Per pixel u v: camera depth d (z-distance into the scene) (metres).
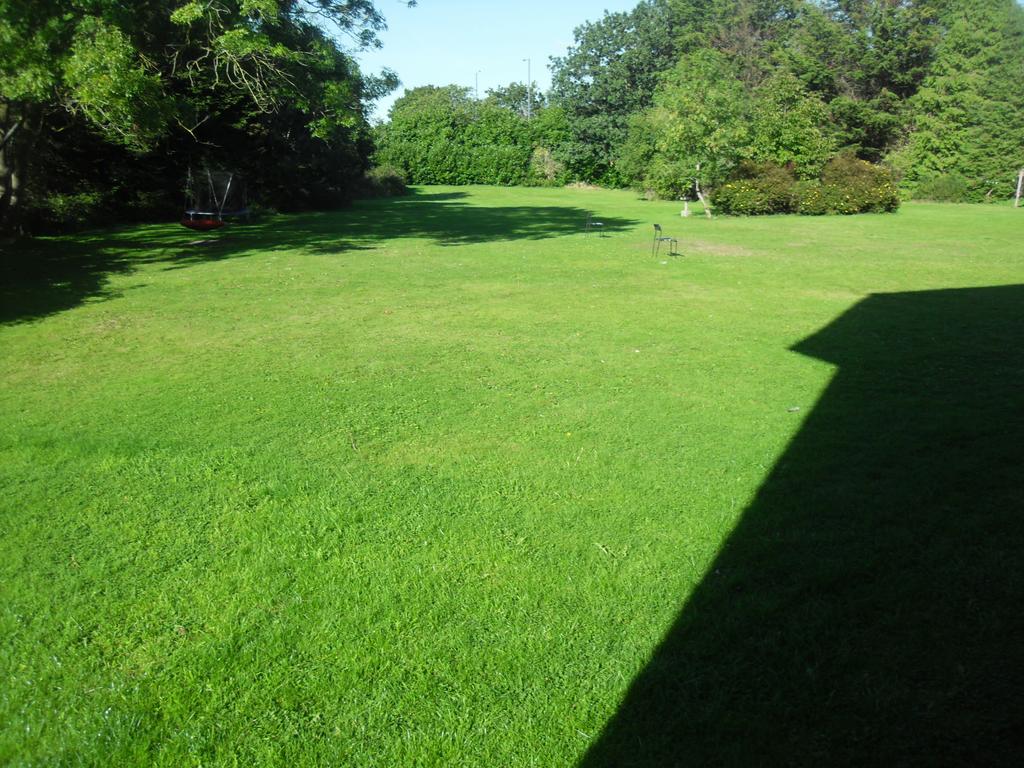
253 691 2.95
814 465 5.07
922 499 4.51
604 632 3.29
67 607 3.50
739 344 8.62
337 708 2.85
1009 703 2.79
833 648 3.13
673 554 3.94
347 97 19.16
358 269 14.46
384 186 40.31
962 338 8.80
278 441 5.62
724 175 28.84
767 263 15.51
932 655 3.07
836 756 2.57
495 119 52.66
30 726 2.78
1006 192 34.88
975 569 3.71
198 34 15.93
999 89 34.94
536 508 4.49
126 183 23.66
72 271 13.86
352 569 3.81
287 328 9.43
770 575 3.71
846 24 42.69
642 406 6.42
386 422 6.04
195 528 4.25
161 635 3.30
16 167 16.78
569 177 52.66
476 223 24.95
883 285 12.79
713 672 3.01
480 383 7.12
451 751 2.64
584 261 15.75
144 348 8.41
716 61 43.88
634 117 42.28
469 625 3.35
